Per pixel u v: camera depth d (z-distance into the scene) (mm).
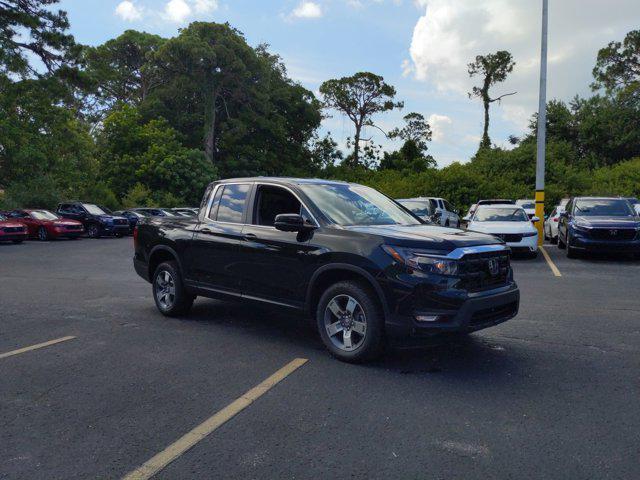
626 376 4641
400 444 3346
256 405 4008
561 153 39781
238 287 6113
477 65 58094
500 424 3641
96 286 10109
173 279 7008
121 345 5734
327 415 3811
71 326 6664
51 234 24047
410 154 61875
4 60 28391
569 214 15062
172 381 4562
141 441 3416
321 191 5949
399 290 4648
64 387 4426
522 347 5582
